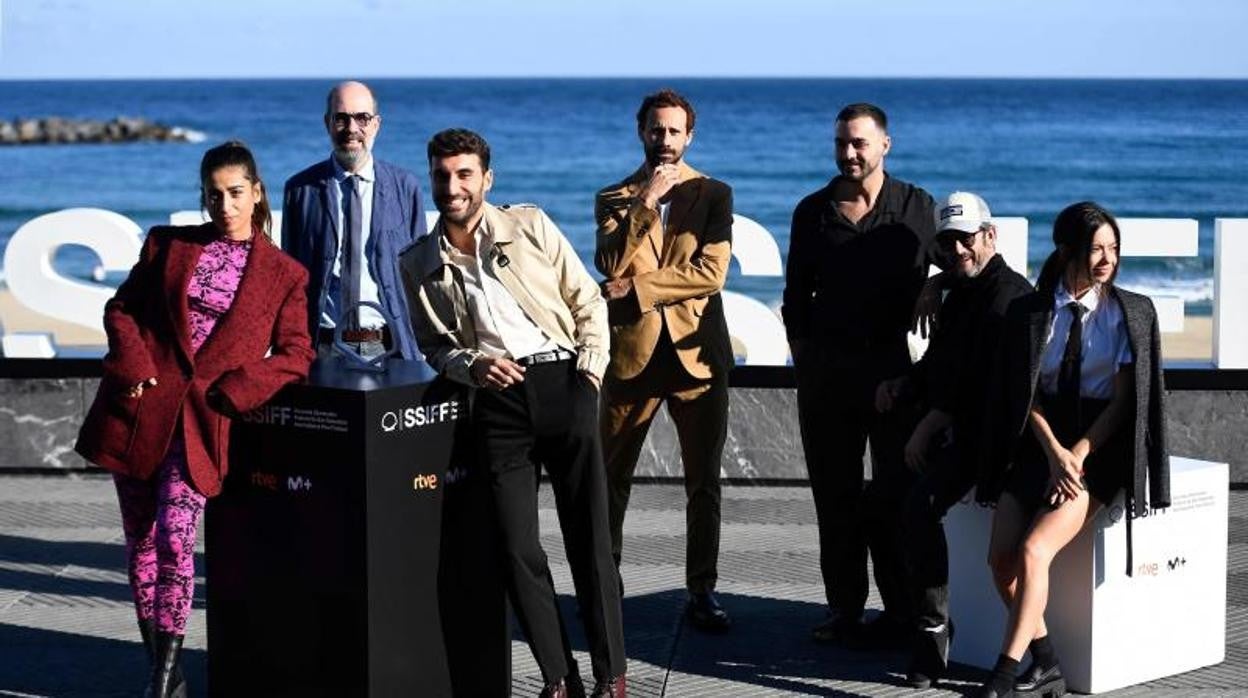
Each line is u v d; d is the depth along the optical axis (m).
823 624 6.02
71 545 7.45
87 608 6.49
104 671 5.73
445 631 5.04
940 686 5.52
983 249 5.49
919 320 5.77
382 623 4.87
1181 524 5.60
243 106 73.44
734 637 6.08
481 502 5.11
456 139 4.87
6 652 5.93
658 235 6.03
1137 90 67.25
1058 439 5.28
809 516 7.98
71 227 8.84
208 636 5.20
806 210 5.96
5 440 8.80
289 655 5.02
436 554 4.99
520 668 5.74
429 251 4.99
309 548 4.93
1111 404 5.23
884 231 5.80
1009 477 5.32
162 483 5.10
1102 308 5.25
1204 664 5.73
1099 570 5.41
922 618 5.46
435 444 4.95
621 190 6.11
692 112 6.02
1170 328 8.64
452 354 4.92
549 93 80.75
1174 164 42.97
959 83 88.44
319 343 6.16
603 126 58.53
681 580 6.87
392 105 69.50
